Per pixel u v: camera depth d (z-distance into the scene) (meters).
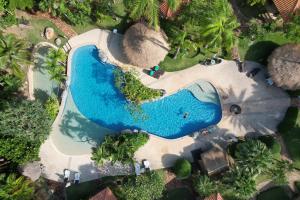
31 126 35.19
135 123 40.66
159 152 40.22
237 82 42.28
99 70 40.88
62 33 40.78
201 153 40.03
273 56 40.69
